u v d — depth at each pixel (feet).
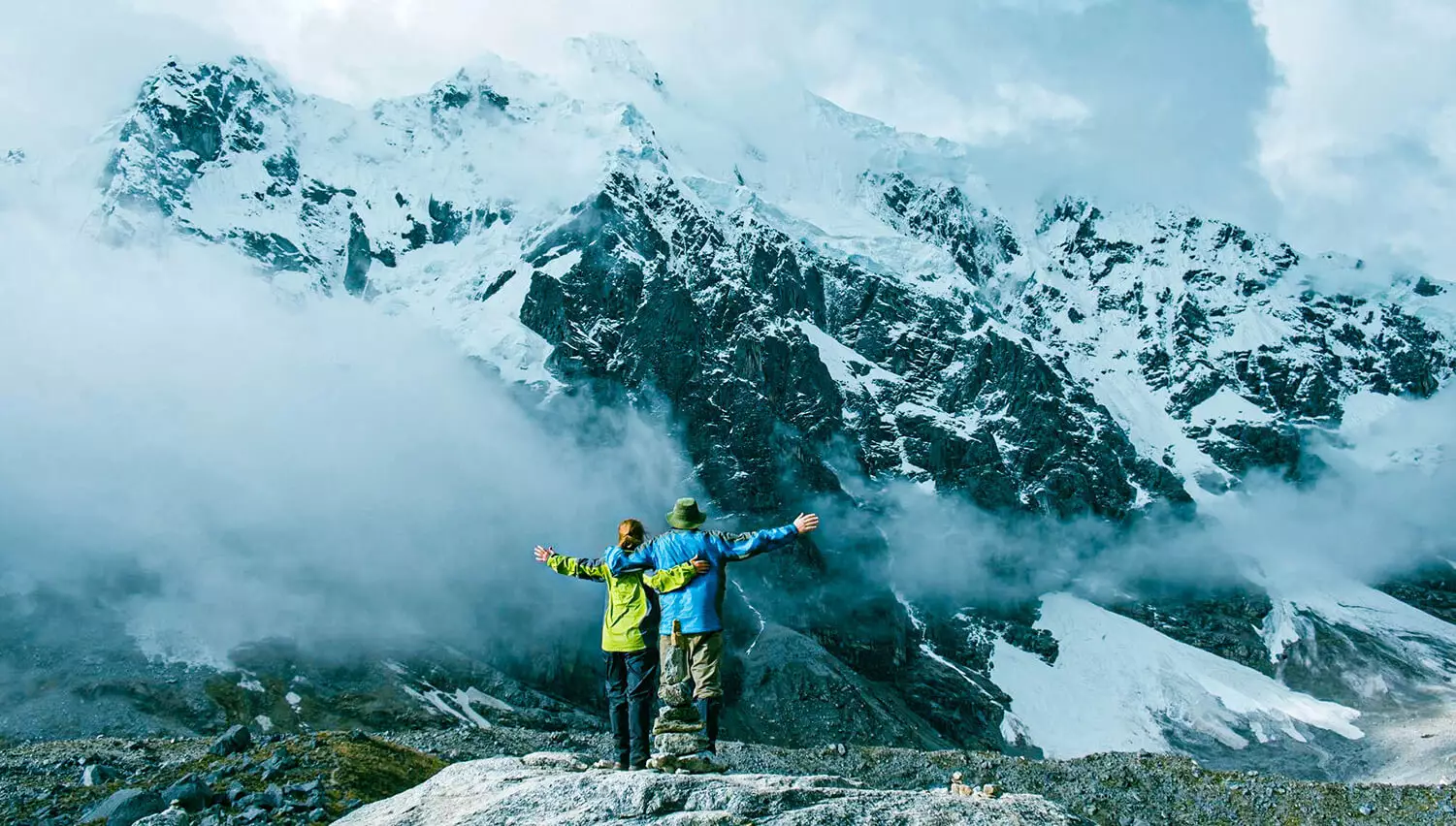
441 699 514.68
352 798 92.02
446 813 43.88
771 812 40.65
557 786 43.65
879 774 297.94
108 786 100.07
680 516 53.57
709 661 50.93
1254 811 255.70
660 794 41.98
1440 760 637.71
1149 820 257.14
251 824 79.30
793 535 52.06
